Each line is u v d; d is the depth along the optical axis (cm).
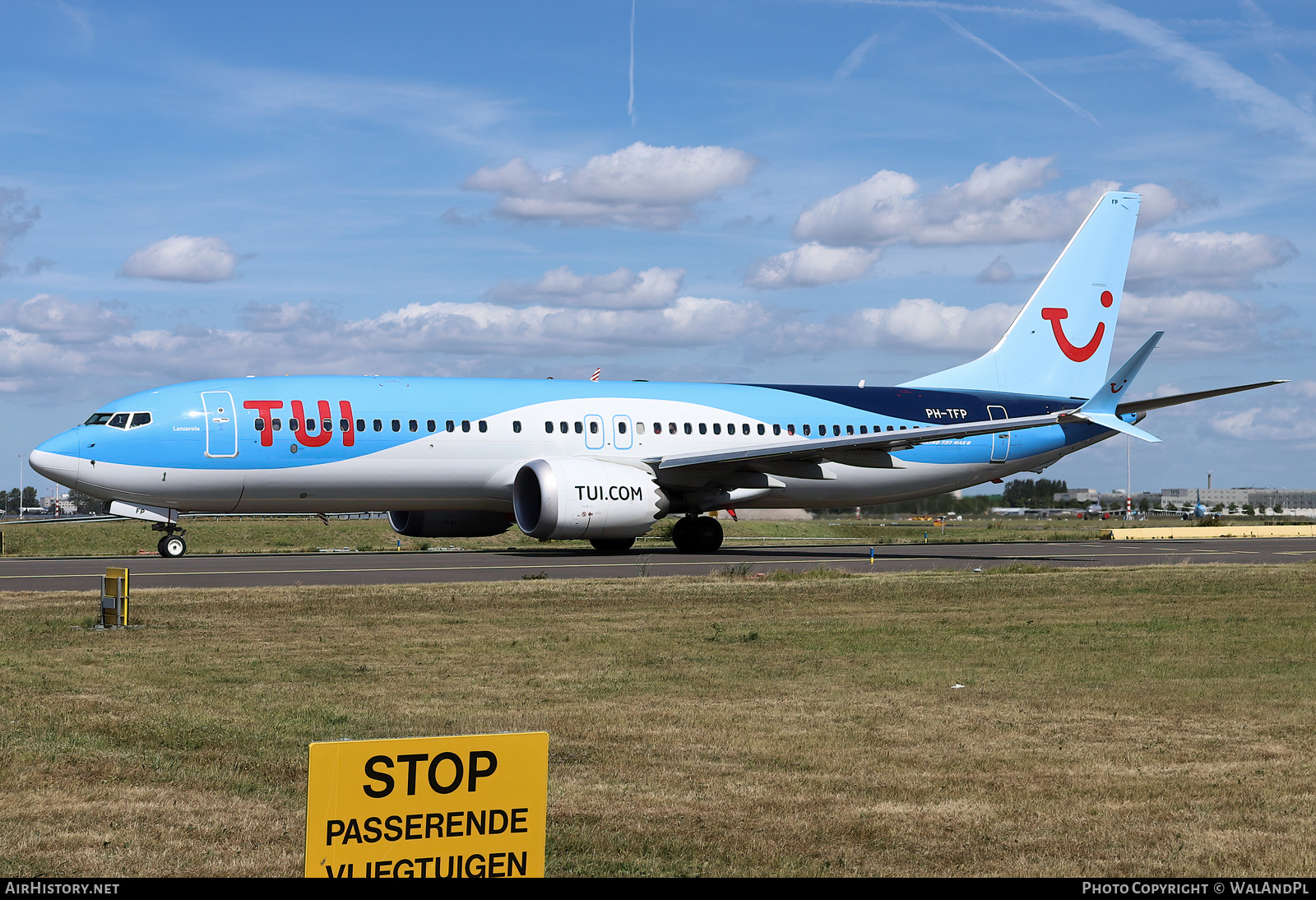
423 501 3669
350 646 1656
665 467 3662
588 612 2066
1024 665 1521
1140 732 1140
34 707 1214
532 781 555
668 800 904
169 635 1747
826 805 893
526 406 3728
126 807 872
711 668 1489
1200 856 779
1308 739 1116
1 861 754
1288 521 9794
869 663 1532
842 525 7325
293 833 815
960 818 861
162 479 3356
